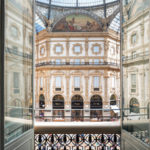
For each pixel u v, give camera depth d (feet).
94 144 12.92
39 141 12.76
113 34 73.92
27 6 11.48
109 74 71.15
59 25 72.38
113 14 67.26
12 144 8.51
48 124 13.05
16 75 9.59
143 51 8.99
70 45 72.23
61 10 69.92
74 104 70.54
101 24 71.31
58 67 70.13
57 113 68.80
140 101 9.37
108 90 69.77
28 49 11.65
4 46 8.05
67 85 70.33
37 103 73.61
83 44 71.97
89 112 68.08
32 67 12.38
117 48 76.18
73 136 12.99
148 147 7.73
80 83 70.64
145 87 8.72
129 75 11.16
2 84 7.94
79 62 71.41
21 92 10.28
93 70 70.85
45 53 73.05
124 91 12.03
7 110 8.36
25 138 10.23
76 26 72.43
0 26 7.93
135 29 10.14
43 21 69.77
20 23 10.21
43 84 71.82
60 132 12.82
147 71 8.54
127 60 11.48
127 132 10.87
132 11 10.64
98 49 71.61
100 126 12.90
